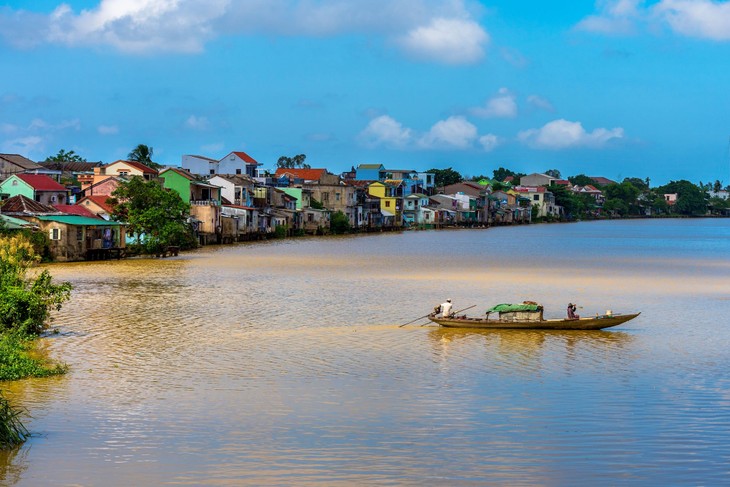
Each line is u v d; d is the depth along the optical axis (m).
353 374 29.11
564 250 104.75
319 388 26.95
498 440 21.31
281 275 65.38
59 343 34.41
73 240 77.06
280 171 178.50
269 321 41.12
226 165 160.50
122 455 20.16
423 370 29.83
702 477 18.67
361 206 173.38
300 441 21.23
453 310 46.47
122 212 89.56
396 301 49.59
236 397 25.70
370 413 23.86
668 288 58.22
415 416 23.53
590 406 24.66
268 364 30.70
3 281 36.12
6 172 128.88
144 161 138.75
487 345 34.88
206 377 28.48
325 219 155.62
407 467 19.31
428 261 82.75
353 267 74.19
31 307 35.31
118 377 28.33
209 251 97.06
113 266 72.69
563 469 19.17
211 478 18.59
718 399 25.56
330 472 18.95
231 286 56.84
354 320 41.66
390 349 33.84
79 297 49.78
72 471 19.05
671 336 37.44
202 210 110.81
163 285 57.09
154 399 25.39
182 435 21.72
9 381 27.53
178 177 110.75
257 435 21.73
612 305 48.94
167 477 18.67
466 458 19.94
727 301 50.66
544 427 22.41
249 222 125.31
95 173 122.25
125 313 43.31
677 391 26.64
